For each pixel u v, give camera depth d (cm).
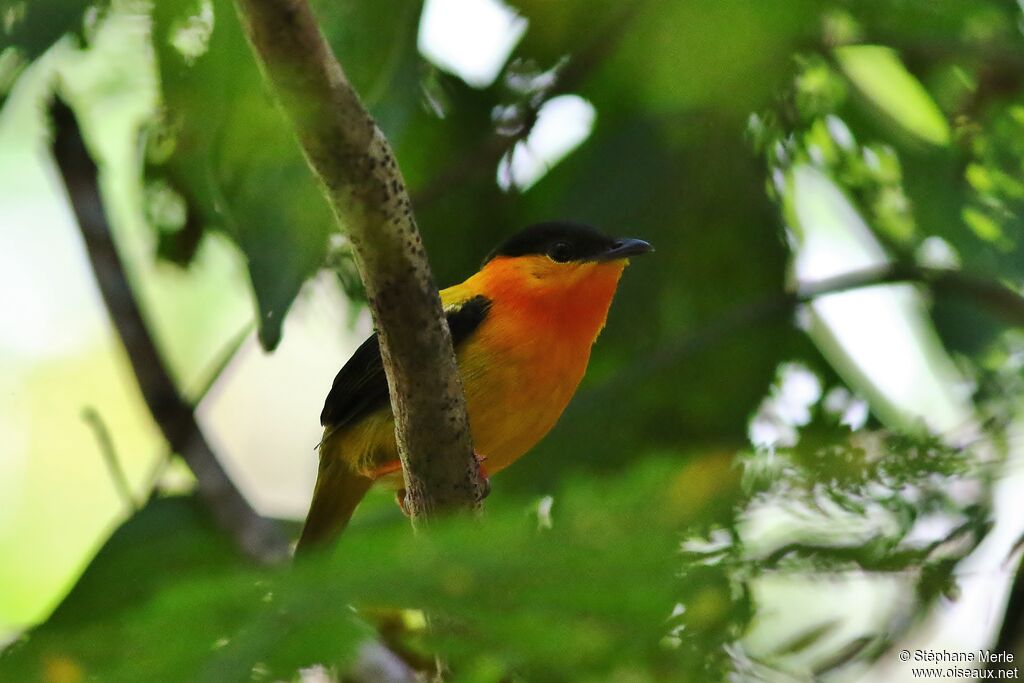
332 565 366
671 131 1241
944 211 1202
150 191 1091
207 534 1078
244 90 827
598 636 368
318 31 572
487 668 389
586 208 1273
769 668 462
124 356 1163
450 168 1241
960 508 555
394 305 716
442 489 802
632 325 1335
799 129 1223
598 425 1262
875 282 1212
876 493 475
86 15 877
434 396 761
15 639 390
